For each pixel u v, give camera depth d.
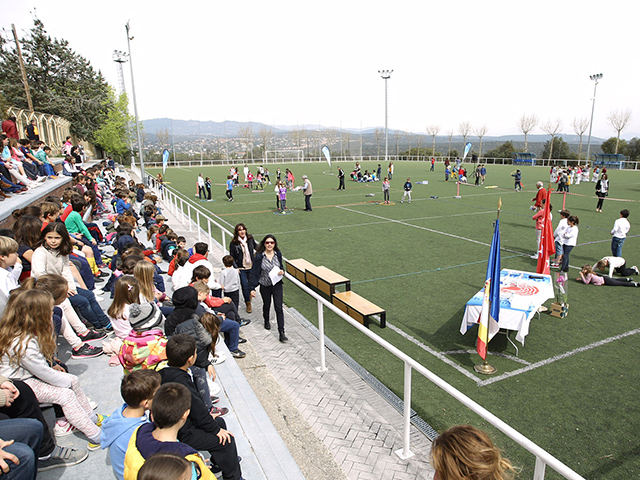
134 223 9.75
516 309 6.87
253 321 7.99
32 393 3.30
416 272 11.38
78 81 55.25
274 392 5.40
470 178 41.88
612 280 10.32
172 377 3.25
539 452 2.69
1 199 9.23
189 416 3.12
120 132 52.41
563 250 11.27
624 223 10.98
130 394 2.88
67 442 3.78
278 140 84.69
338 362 6.38
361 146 79.56
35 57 53.22
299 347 6.87
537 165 62.19
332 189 33.47
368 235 16.17
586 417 5.30
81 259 6.99
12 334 3.30
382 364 6.61
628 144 66.50
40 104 49.34
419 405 5.51
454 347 7.19
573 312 8.67
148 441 2.53
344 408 5.15
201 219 19.86
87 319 5.69
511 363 6.64
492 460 1.84
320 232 16.84
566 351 7.02
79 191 11.79
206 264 7.10
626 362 6.65
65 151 21.39
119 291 4.83
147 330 4.00
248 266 8.30
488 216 20.36
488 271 6.18
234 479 3.40
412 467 4.12
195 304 4.39
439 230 17.06
